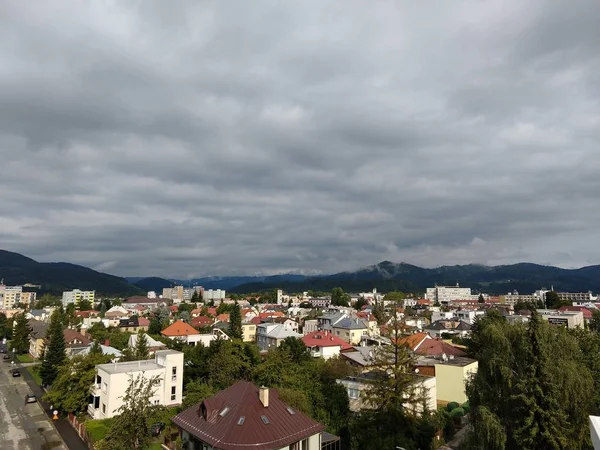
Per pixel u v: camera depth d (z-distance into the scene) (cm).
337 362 6894
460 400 6203
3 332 15188
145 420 3772
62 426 5681
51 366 7631
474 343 8081
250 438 3159
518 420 3497
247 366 6525
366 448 4050
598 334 5594
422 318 17062
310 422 3616
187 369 6888
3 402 6894
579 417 3403
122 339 10781
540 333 3716
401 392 4641
